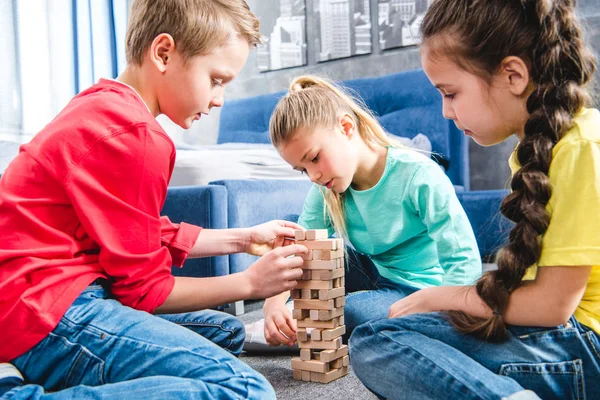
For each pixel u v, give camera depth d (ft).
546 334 2.61
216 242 3.96
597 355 2.56
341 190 4.33
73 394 2.53
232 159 6.96
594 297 2.65
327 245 3.59
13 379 2.60
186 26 3.23
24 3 11.27
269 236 4.09
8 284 2.66
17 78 11.14
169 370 2.65
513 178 2.55
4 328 2.68
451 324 2.77
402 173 4.38
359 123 4.54
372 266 5.34
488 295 2.58
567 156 2.40
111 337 2.73
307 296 3.68
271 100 11.95
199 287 3.21
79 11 12.03
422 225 4.52
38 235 2.83
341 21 11.43
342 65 11.54
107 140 2.89
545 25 2.48
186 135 13.55
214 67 3.37
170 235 3.81
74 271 2.82
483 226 8.46
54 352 2.74
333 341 3.69
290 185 7.00
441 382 2.49
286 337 4.08
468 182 10.25
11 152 11.06
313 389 3.57
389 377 2.72
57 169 2.87
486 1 2.59
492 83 2.62
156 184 3.01
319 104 4.22
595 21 8.95
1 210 2.84
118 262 2.92
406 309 3.00
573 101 2.48
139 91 3.42
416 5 10.52
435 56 2.74
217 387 2.54
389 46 10.85
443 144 9.36
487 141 2.80
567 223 2.37
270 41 12.44
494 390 2.36
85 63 12.12
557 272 2.40
